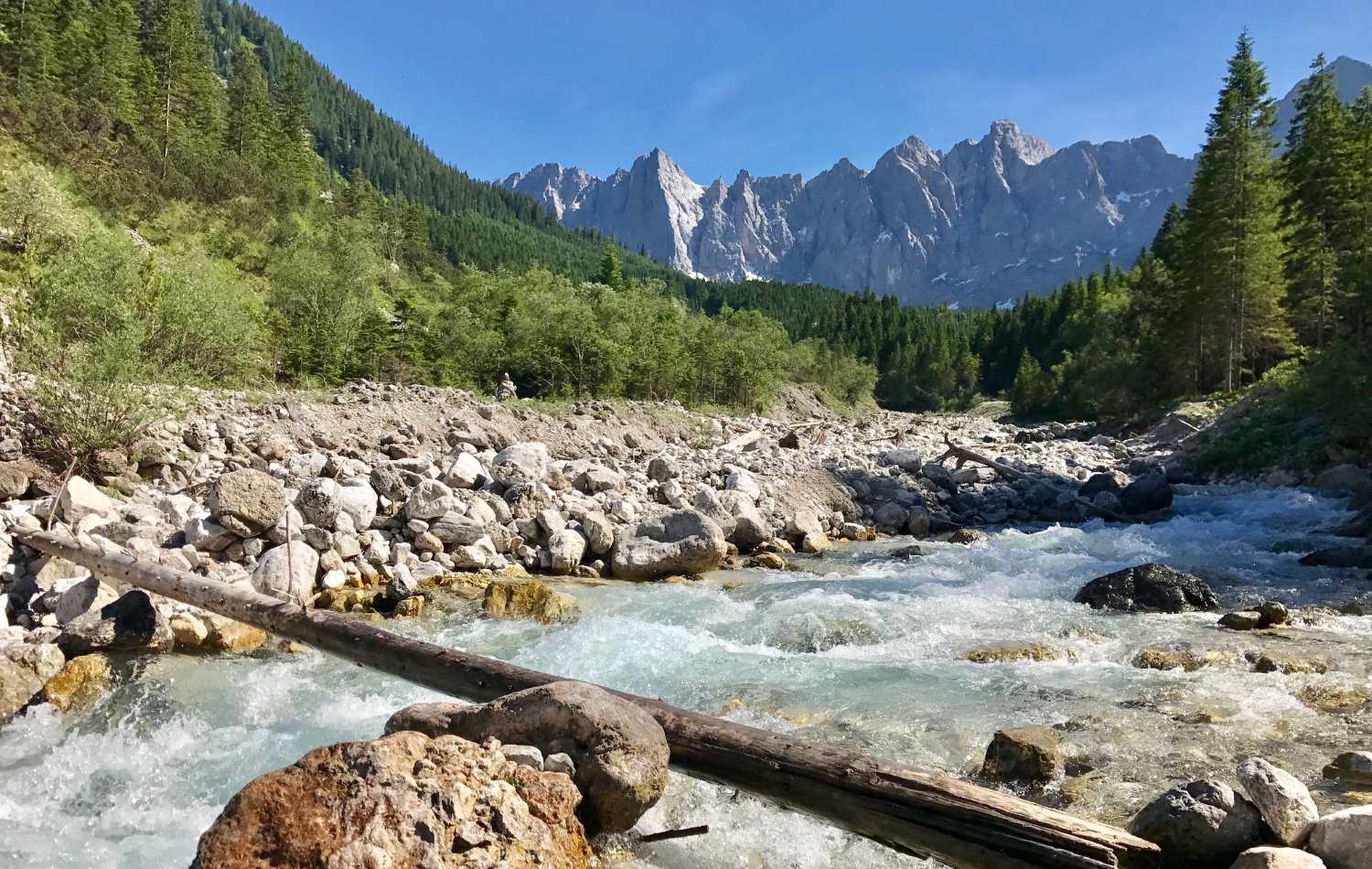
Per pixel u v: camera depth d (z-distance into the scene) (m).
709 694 6.97
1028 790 4.98
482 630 8.91
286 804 3.37
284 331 36.03
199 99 79.38
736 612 10.02
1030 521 19.52
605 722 4.27
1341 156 42.47
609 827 4.18
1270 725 5.97
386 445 17.12
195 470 12.91
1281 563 12.56
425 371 41.47
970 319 177.75
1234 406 30.59
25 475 10.39
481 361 45.25
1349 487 19.17
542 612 9.38
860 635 8.89
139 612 7.69
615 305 62.72
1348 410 20.52
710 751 4.48
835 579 12.26
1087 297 112.75
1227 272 44.31
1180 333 48.00
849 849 4.47
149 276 21.78
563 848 3.76
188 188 61.53
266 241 61.47
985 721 6.24
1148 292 69.69
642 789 4.17
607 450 21.56
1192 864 3.76
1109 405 58.75
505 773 3.84
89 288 16.92
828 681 7.33
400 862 3.24
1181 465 26.92
